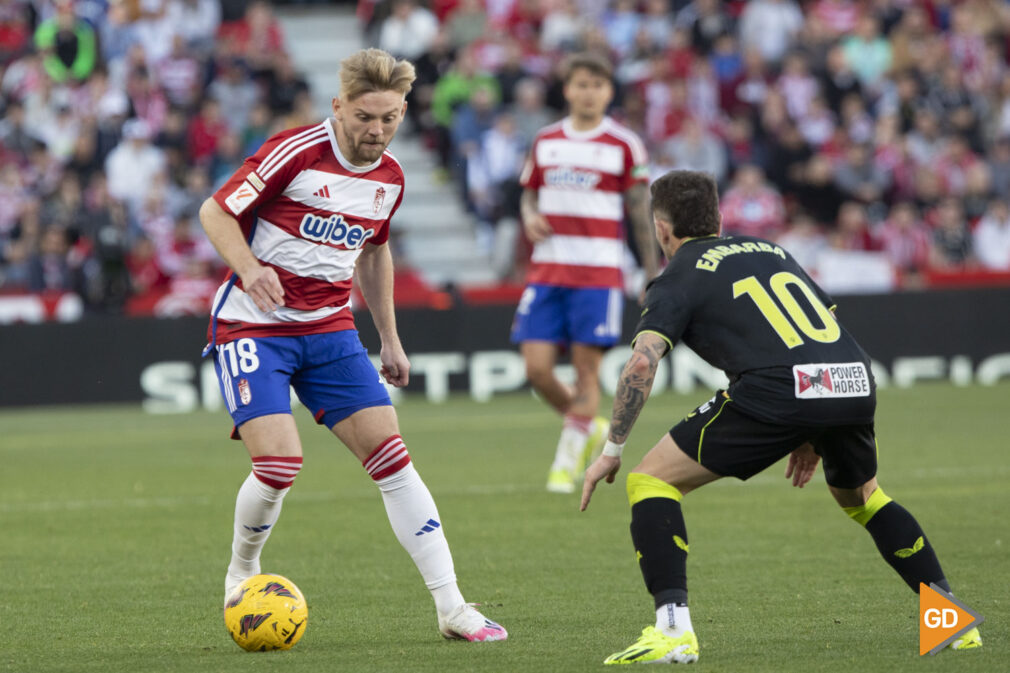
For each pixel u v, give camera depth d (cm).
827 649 1617
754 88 7400
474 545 2502
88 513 2958
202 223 1694
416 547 1736
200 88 6906
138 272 6100
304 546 2523
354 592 2091
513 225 6494
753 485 3309
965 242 6956
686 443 1568
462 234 7019
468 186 6956
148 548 2511
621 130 3272
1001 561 2244
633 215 3281
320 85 7706
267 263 1727
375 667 1555
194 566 2323
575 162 3241
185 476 3606
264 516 1748
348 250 1752
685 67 7331
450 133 7119
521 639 1722
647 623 1825
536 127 6931
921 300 6231
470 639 1709
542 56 7488
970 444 4031
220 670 1554
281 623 1662
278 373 1734
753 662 1541
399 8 7469
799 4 8131
